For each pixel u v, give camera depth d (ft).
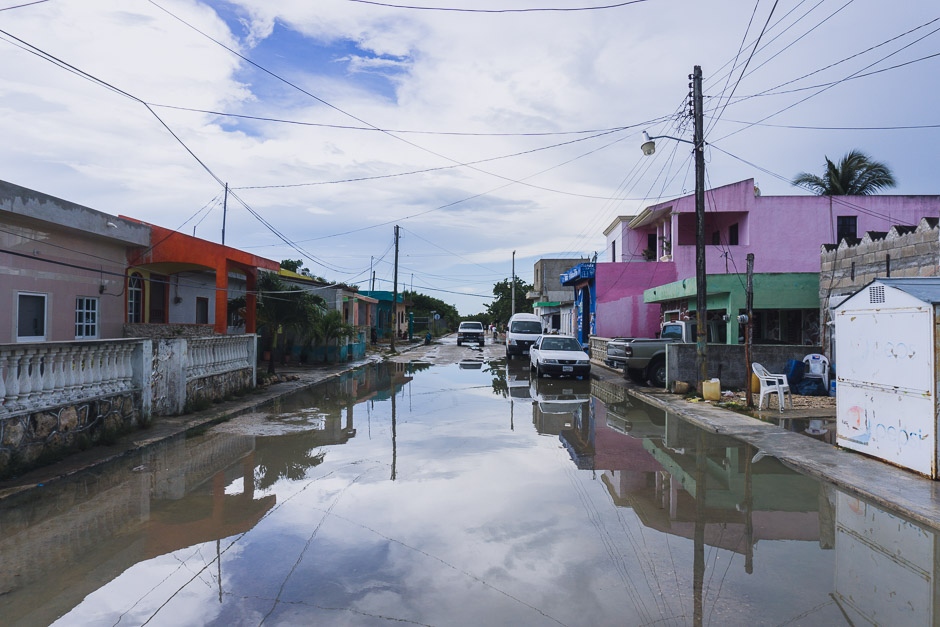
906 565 14.65
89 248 42.75
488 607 12.26
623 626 11.52
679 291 65.82
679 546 15.79
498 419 36.17
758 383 46.50
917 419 22.67
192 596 12.80
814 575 14.02
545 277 176.45
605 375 68.49
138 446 27.30
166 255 47.37
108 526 17.20
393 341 112.78
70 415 25.49
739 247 80.02
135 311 50.08
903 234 38.42
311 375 63.31
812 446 28.02
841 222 79.46
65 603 12.51
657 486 21.62
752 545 15.93
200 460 25.32
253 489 20.92
